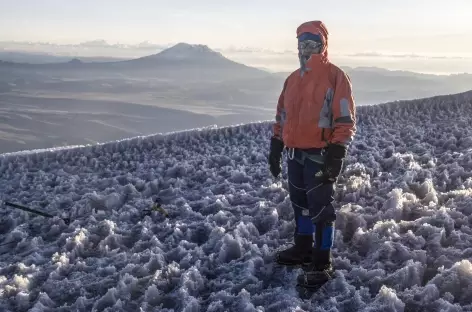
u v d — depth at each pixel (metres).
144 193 6.61
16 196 6.77
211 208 5.57
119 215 5.66
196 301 3.27
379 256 3.70
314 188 3.28
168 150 9.39
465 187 5.54
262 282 3.54
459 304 2.89
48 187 7.11
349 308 3.05
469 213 4.51
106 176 7.86
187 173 7.55
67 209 6.01
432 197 5.01
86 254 4.59
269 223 4.86
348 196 5.39
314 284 3.29
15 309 3.52
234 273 3.76
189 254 4.10
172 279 3.71
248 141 9.66
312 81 3.20
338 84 3.15
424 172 6.23
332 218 3.31
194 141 9.85
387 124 10.41
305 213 3.56
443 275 3.17
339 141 3.05
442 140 8.48
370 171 6.53
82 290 3.71
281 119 3.65
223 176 7.18
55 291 3.76
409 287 3.26
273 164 3.70
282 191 5.84
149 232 4.96
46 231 5.37
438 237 3.83
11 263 4.49
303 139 3.27
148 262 4.02
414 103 11.52
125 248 4.68
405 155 7.20
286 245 4.11
